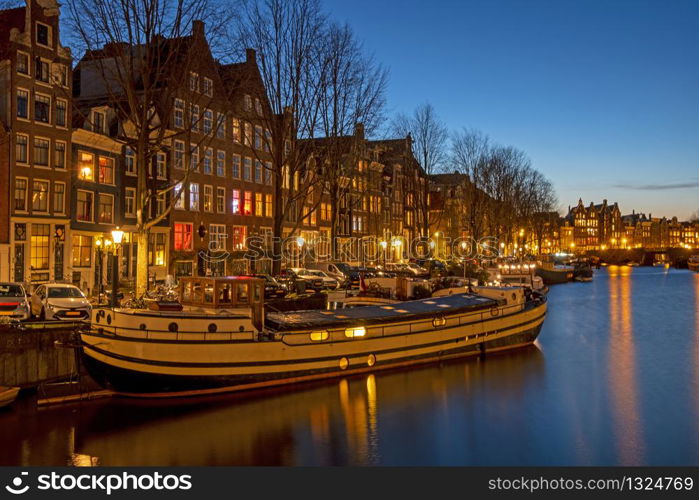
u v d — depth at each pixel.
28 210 29.61
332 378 19.56
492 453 14.36
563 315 41.00
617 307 46.31
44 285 23.11
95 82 38.12
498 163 65.44
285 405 17.36
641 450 14.65
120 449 14.16
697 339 30.34
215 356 16.95
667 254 158.12
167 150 38.94
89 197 33.72
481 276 50.41
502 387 20.09
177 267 40.06
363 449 14.45
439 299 25.56
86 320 20.17
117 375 16.20
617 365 23.83
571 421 16.73
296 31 31.62
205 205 42.75
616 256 152.75
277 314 20.14
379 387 19.52
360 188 59.12
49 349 17.44
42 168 30.39
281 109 32.25
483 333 24.30
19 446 14.16
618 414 17.39
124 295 28.42
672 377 21.86
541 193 85.88
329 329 19.23
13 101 28.84
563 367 23.28
